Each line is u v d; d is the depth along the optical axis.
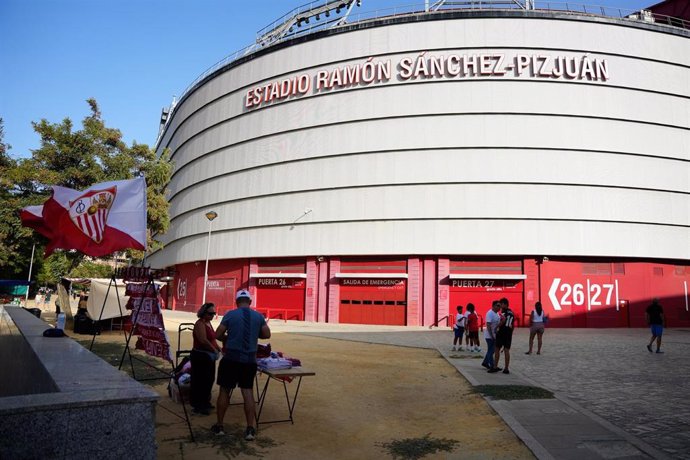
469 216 31.61
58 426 3.79
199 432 6.84
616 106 32.47
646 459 5.77
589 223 31.33
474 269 31.64
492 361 12.60
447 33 33.44
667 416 7.86
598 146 31.95
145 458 4.09
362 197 33.53
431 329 28.70
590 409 8.35
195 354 8.06
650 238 31.73
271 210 36.62
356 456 6.05
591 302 30.94
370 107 34.06
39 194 20.89
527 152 31.81
